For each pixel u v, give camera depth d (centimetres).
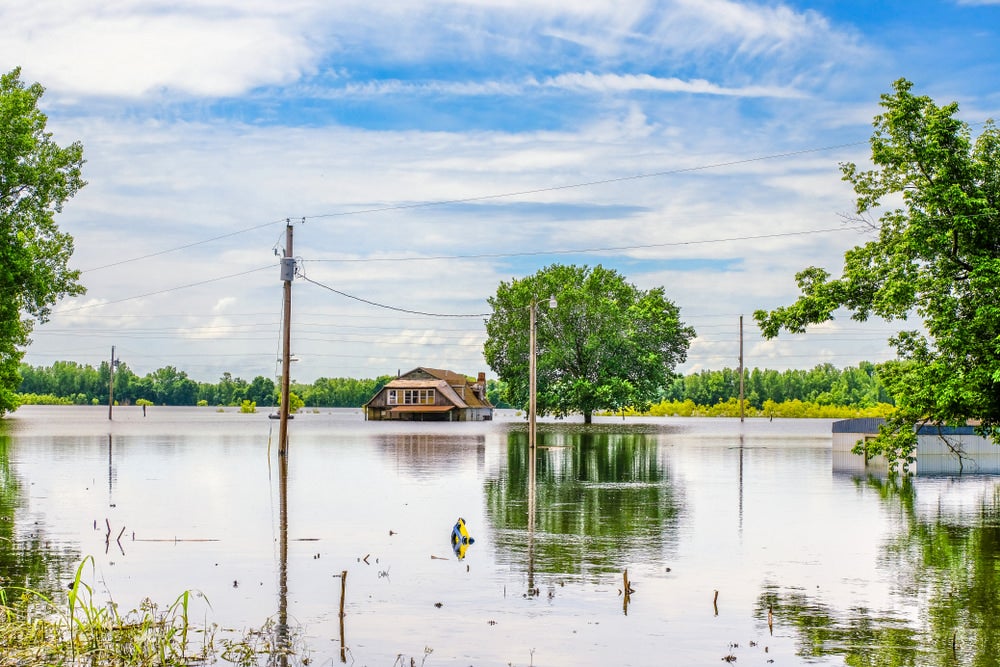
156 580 1577
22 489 2923
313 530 2092
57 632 1250
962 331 2417
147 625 1271
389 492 2867
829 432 8100
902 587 1530
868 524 2211
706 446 5597
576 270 9588
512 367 9450
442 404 11788
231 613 1370
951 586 1539
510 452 4894
